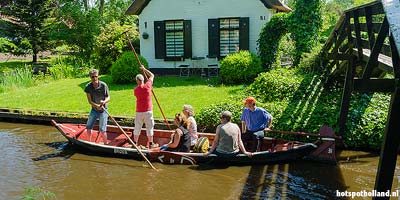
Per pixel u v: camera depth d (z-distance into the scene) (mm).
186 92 12453
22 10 20938
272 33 14305
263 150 7816
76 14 23219
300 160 7441
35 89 14602
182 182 6512
